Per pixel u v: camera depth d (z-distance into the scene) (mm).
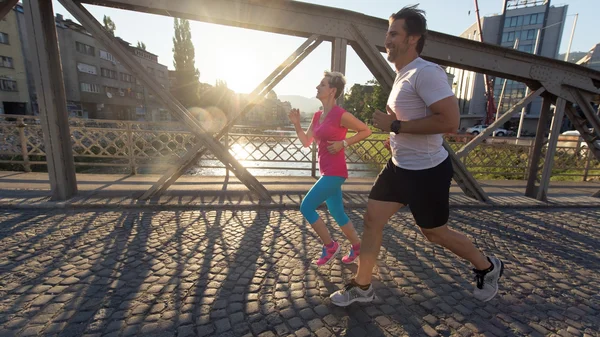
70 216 3488
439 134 1756
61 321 1741
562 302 2137
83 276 2240
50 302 1911
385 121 1696
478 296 2068
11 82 27844
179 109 3916
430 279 2408
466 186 4777
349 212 4176
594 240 3373
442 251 2939
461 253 1952
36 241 2795
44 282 2133
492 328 1823
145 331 1691
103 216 3537
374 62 4125
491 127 4598
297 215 3869
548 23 47781
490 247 3121
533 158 5207
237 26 3861
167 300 1993
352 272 2479
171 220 3514
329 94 2385
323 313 1924
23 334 1621
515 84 47500
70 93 35031
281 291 2162
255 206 4078
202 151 4258
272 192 4758
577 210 4629
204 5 3596
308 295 2123
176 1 3545
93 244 2791
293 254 2770
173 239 2980
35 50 3439
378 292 2201
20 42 28344
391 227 3570
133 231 3135
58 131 3766
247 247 2877
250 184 4391
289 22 3828
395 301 2090
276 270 2463
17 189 4332
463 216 4164
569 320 1929
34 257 2494
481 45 4203
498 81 49438
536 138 5148
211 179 5734
